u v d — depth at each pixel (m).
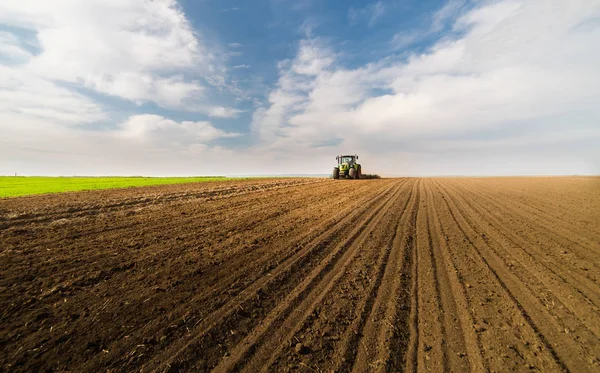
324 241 5.29
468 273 3.89
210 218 7.29
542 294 3.25
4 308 2.71
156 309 2.80
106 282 3.38
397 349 2.27
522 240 5.51
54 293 3.06
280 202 10.44
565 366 2.06
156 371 1.97
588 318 2.74
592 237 5.68
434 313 2.84
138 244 4.92
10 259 4.04
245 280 3.53
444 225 6.79
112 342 2.27
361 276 3.75
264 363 2.08
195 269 3.84
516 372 2.00
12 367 1.95
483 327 2.58
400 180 27.09
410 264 4.23
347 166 27.48
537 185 19.70
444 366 2.06
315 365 2.06
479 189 16.69
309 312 2.83
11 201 9.80
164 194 12.38
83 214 7.55
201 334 2.41
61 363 2.02
